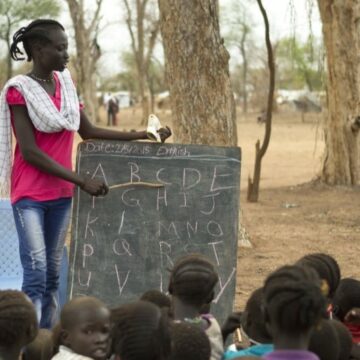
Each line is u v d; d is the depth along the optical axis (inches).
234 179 338.0
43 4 2332.7
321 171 935.0
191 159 338.3
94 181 315.6
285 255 555.5
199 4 524.7
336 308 276.4
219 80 531.2
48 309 330.6
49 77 316.8
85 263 335.0
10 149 318.0
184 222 337.7
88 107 1980.8
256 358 200.8
